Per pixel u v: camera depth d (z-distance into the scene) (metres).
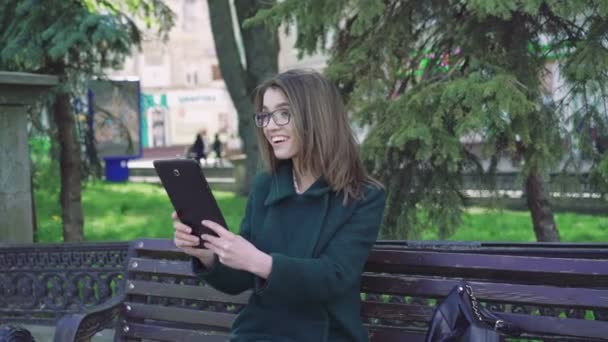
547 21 4.34
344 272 2.19
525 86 3.93
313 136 2.28
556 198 4.57
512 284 2.34
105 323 2.82
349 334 2.29
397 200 4.40
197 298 2.85
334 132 2.29
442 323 2.18
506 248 2.49
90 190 16.77
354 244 2.24
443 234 4.42
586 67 3.86
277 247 2.31
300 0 4.45
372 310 2.55
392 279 2.52
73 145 7.31
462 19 4.50
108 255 3.73
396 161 4.37
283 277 2.12
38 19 6.31
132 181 20.77
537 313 2.48
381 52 4.44
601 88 4.02
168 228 10.89
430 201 4.39
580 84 4.10
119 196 15.87
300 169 2.35
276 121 2.31
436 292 2.45
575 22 4.26
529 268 2.32
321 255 2.24
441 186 4.37
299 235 2.29
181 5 44.44
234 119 38.97
